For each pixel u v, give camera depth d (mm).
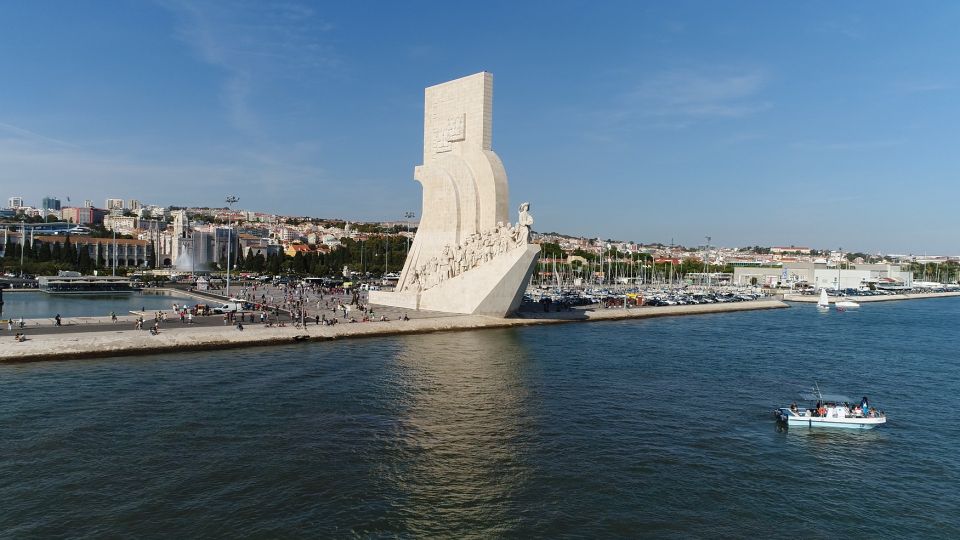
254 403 39719
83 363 50594
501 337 71375
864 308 145375
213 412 37594
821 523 25906
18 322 65062
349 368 50969
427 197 94000
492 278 79250
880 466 32531
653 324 92812
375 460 30750
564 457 32000
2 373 46375
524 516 25469
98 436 32906
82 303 101250
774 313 122938
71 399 39562
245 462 30000
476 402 41562
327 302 97938
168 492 26609
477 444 33438
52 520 24047
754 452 34000
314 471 29203
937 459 33781
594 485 28688
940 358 66375
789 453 34062
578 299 117750
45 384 43188
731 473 30844
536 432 35750
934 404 45594
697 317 108688
